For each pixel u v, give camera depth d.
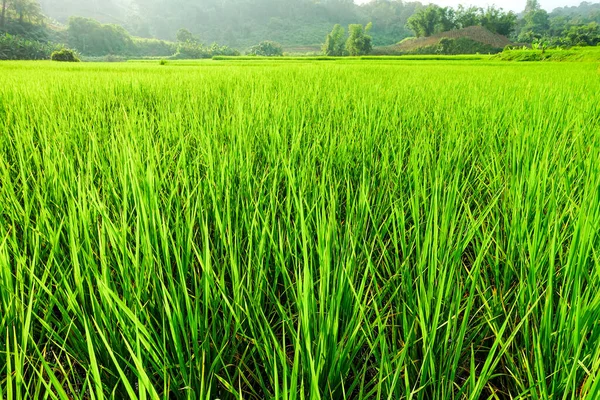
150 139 3.32
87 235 1.64
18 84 8.86
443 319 1.47
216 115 4.54
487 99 6.39
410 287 1.53
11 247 1.84
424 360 1.18
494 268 1.88
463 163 3.10
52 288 1.72
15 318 1.34
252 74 14.42
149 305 1.53
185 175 2.44
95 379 1.00
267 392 1.23
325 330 1.21
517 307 1.62
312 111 5.31
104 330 1.37
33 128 4.07
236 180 2.65
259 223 2.01
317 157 3.17
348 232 1.66
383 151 3.15
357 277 1.72
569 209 2.03
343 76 13.86
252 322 1.41
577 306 1.19
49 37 147.25
